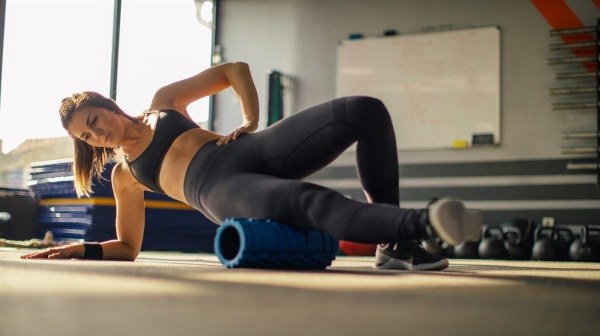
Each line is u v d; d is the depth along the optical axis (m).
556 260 6.05
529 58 7.12
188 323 0.90
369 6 7.81
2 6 5.93
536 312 1.11
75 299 1.17
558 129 6.97
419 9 7.58
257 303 1.15
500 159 7.11
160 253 5.60
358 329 0.87
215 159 2.38
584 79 6.89
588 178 6.82
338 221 1.81
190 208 6.41
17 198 6.41
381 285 1.58
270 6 8.30
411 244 2.41
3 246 5.38
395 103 7.51
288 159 2.27
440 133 7.31
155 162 2.56
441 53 7.39
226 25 8.48
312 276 1.84
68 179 6.10
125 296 1.22
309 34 8.08
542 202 6.95
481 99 7.20
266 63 8.26
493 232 7.03
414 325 0.92
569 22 7.02
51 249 2.71
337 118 2.21
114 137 2.55
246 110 2.54
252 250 2.09
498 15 7.27
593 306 1.21
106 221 5.96
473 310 1.12
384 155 2.26
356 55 7.74
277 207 2.06
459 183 7.23
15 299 1.15
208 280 1.62
